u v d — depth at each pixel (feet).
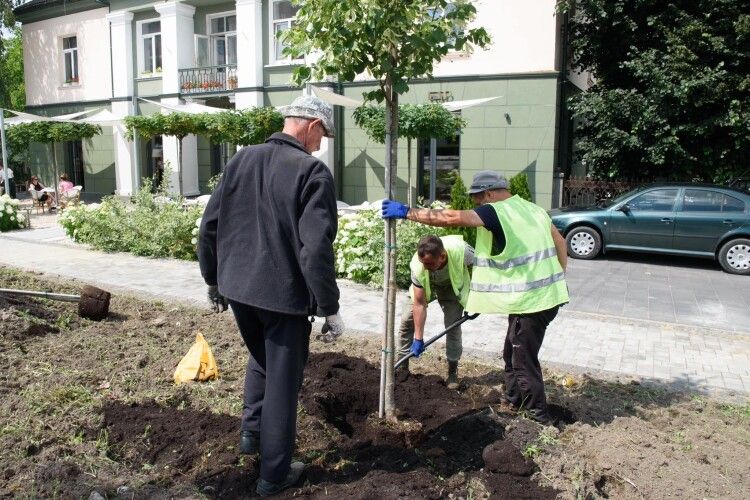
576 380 16.51
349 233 29.58
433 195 50.93
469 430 12.23
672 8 43.96
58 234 44.75
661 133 43.55
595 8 47.01
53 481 10.16
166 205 38.24
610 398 15.11
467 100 50.90
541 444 11.60
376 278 28.02
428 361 17.61
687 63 42.14
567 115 56.59
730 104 41.24
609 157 47.47
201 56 66.18
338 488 10.10
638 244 36.88
